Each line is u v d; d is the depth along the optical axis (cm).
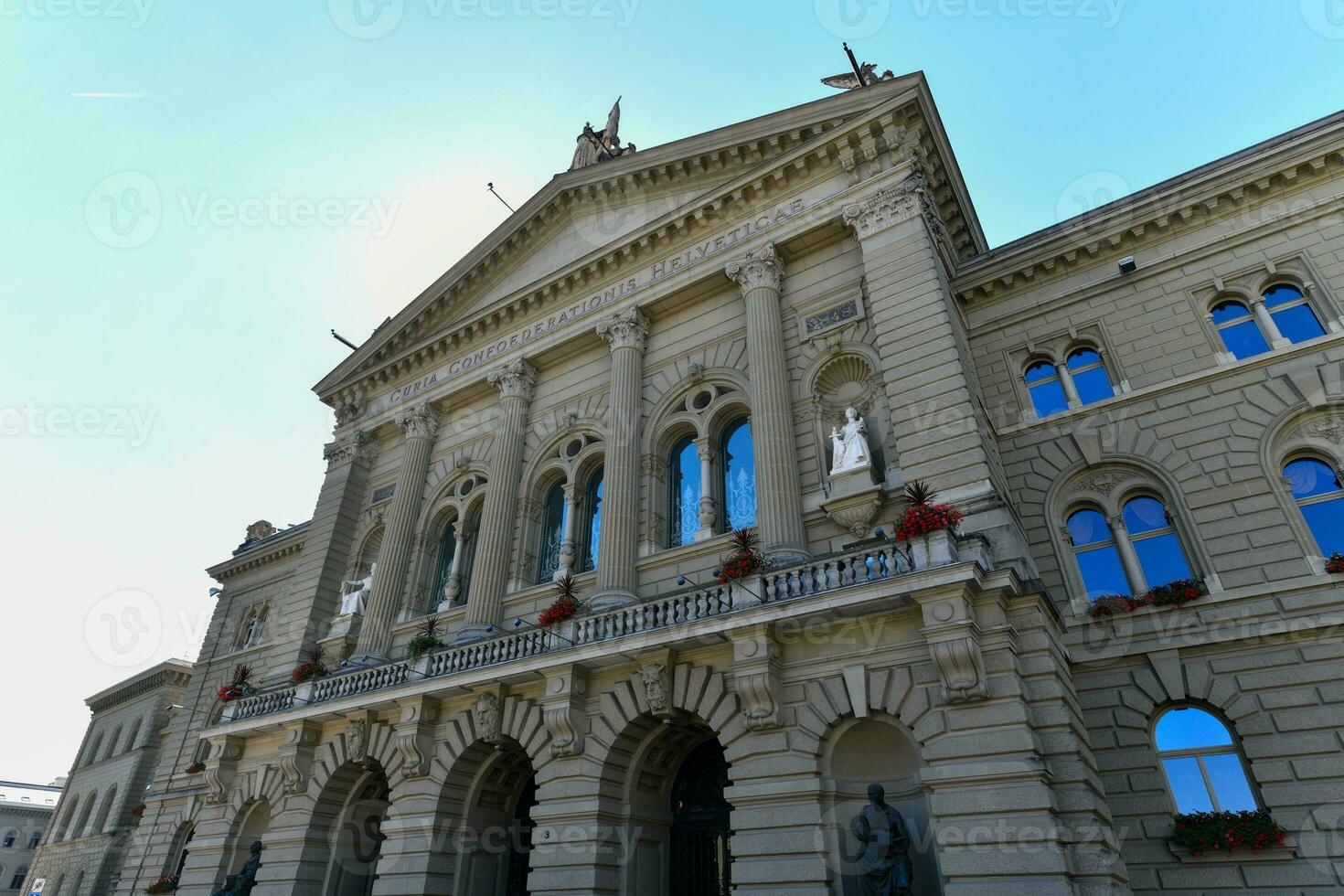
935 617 1456
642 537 2262
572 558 2445
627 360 2539
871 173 2280
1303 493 1744
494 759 2073
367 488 3244
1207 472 1820
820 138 2352
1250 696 1563
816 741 1537
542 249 3147
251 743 2561
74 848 4991
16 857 7831
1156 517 1867
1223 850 1462
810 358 2194
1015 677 1412
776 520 1930
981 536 1548
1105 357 2095
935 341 1906
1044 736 1399
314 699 2383
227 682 3925
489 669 1969
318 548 3080
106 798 5025
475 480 2900
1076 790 1338
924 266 2023
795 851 1459
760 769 1566
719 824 1892
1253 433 1809
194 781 3500
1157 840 1523
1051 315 2211
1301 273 1930
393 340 3381
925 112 2277
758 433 2086
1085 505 1966
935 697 1464
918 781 1488
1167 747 1617
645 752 1864
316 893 2198
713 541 2092
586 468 2606
